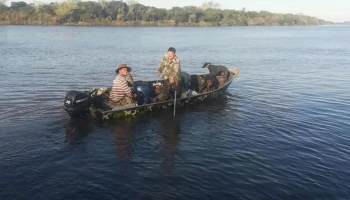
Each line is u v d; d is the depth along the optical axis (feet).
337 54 102.99
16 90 45.83
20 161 24.58
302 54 102.78
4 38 146.20
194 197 20.61
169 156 26.35
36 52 94.27
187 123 34.32
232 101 43.24
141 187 21.65
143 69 69.15
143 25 309.22
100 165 24.52
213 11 350.23
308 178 22.97
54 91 46.16
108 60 81.82
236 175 23.31
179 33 213.05
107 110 33.91
